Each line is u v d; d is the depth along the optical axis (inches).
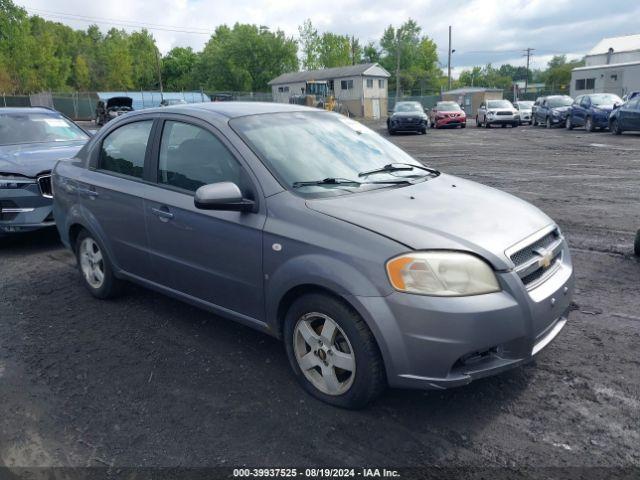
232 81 3292.3
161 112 168.6
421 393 130.7
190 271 153.1
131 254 173.3
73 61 3472.0
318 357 127.1
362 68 2320.4
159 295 199.5
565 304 129.1
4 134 300.5
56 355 156.6
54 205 207.0
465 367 113.1
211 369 145.6
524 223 130.2
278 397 131.2
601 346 150.6
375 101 2362.2
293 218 127.4
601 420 118.5
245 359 150.3
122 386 138.8
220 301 148.1
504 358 116.2
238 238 136.5
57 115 331.9
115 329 172.1
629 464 105.3
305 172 140.6
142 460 110.7
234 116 153.9
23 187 254.7
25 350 160.2
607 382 132.8
